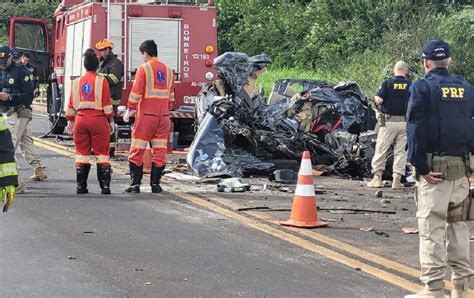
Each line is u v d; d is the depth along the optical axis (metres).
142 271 7.92
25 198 11.91
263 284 7.55
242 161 14.83
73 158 17.12
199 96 16.81
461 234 7.05
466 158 6.96
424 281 6.97
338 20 37.31
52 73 22.27
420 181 7.00
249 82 16.30
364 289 7.45
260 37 39.62
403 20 32.50
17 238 9.23
